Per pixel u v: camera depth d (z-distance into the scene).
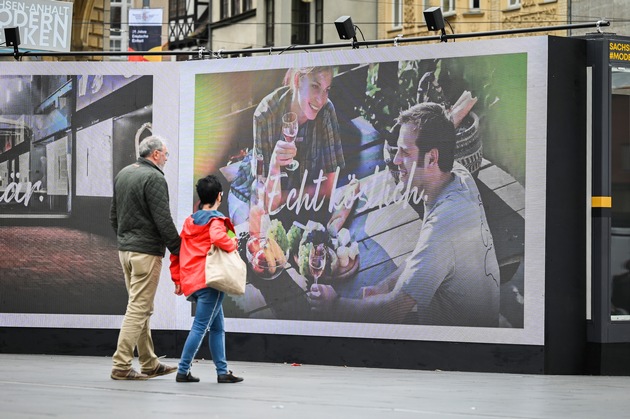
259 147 16.64
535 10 54.06
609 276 15.40
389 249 15.88
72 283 17.31
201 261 12.50
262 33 76.25
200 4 104.38
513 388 13.07
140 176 12.88
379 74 15.99
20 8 22.20
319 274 16.25
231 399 10.79
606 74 15.36
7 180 17.45
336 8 69.00
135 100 17.22
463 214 15.51
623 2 47.72
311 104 16.38
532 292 15.18
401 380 13.91
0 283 17.44
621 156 15.51
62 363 15.66
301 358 16.33
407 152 15.80
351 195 16.09
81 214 17.31
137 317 12.96
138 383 12.53
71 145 17.34
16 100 17.45
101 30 46.47
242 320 16.69
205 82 16.91
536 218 15.17
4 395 10.59
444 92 15.63
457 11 59.00
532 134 15.21
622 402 11.47
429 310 15.65
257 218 16.64
